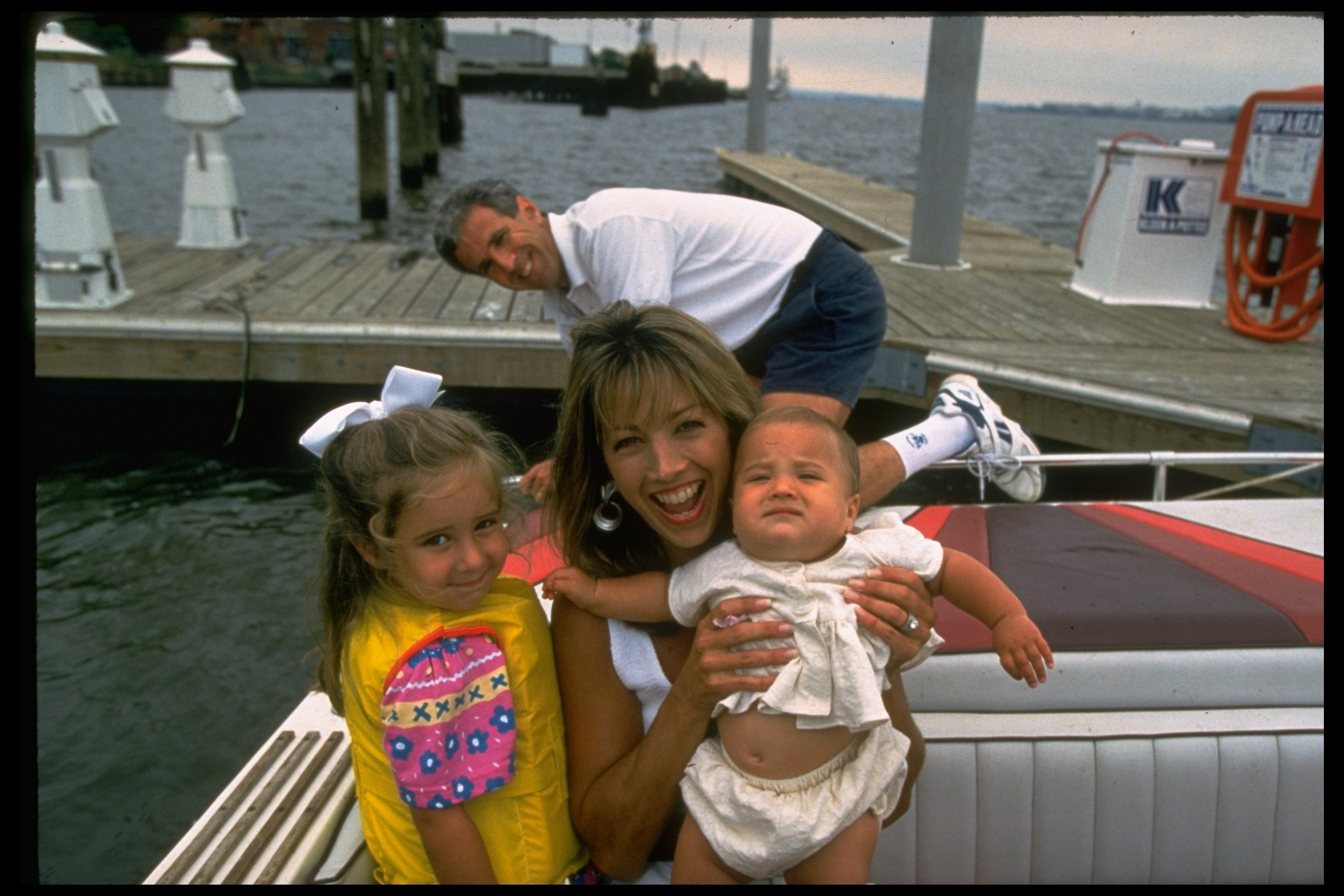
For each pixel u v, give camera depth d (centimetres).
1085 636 179
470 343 539
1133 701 178
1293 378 526
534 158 2039
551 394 549
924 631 137
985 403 253
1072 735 173
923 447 236
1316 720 176
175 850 148
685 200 251
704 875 136
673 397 133
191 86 750
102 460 517
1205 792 174
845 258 255
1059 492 504
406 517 124
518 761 134
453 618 131
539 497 193
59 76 538
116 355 541
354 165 1881
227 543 439
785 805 131
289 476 506
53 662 351
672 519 142
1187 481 479
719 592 138
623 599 143
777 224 254
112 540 438
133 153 1867
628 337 135
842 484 137
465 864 127
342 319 552
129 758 308
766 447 136
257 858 146
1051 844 175
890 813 149
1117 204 699
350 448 128
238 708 333
